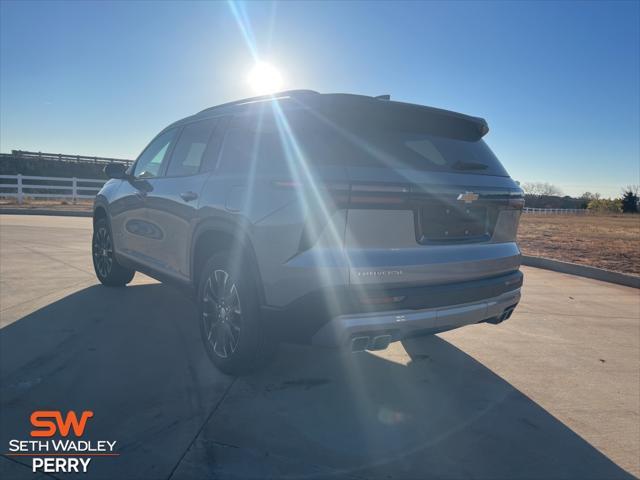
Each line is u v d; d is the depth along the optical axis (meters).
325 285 2.70
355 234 2.77
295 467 2.36
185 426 2.68
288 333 2.92
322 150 2.80
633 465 2.54
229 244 3.34
